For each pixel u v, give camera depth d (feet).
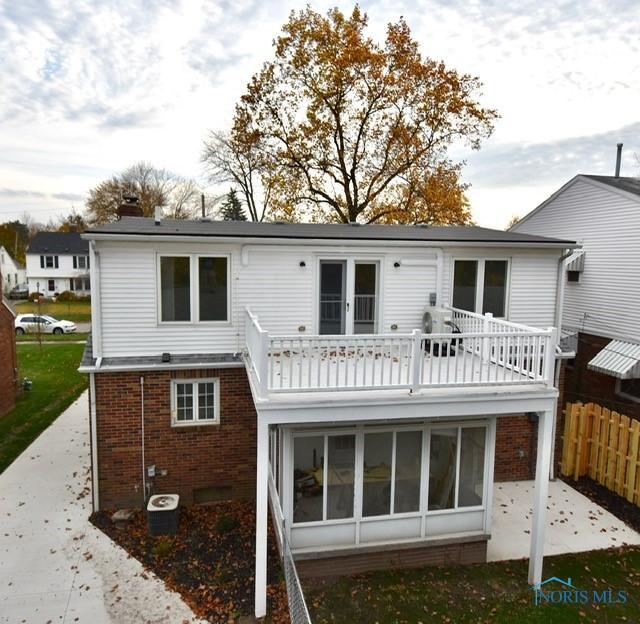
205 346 34.91
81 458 42.06
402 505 28.45
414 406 24.86
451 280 38.83
